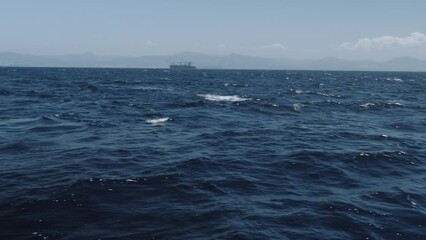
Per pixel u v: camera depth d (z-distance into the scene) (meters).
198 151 15.55
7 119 22.81
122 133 19.23
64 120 22.81
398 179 12.46
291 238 7.71
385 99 45.38
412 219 8.94
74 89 51.69
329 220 8.68
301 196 10.33
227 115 27.89
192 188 10.61
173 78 103.19
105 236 7.55
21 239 7.36
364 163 14.34
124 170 12.19
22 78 83.00
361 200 10.15
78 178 11.07
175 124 22.77
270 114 29.25
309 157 14.83
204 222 8.30
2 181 10.80
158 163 13.25
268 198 10.07
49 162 13.02
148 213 8.73
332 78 131.25
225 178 11.72
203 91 52.31
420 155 15.89
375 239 7.86
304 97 45.16
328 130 22.27
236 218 8.56
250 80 98.25
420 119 28.16
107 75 123.31
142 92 48.62
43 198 9.40
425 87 75.88
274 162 14.03
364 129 23.11
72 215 8.52
